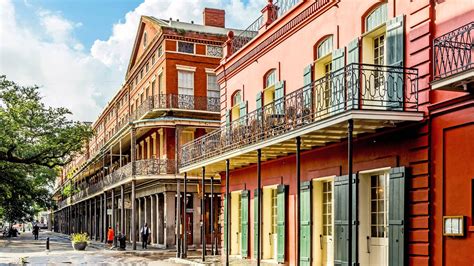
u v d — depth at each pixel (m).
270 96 20.23
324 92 13.62
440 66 10.55
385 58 13.26
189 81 36.72
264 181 19.89
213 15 40.97
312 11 16.70
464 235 10.66
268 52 20.02
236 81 23.19
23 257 29.12
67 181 80.31
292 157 17.86
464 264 10.66
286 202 18.02
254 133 16.95
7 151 26.39
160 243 37.41
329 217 16.19
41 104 26.84
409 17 12.47
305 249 16.58
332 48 15.97
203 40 37.16
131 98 47.00
